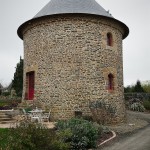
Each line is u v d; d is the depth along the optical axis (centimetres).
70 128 1156
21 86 3403
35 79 1706
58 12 1647
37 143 888
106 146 1145
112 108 1593
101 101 1592
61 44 1644
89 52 1639
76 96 1596
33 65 1734
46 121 1545
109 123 1620
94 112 1558
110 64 1706
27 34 1816
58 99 1611
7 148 826
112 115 1625
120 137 1319
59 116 1595
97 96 1620
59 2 1750
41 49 1700
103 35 1692
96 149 1102
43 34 1698
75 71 1616
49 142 916
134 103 2655
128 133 1423
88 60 1631
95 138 1150
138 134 1398
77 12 1633
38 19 1705
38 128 923
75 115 1560
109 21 1727
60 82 1622
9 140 877
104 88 1650
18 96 3183
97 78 1636
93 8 1719
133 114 2312
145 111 2569
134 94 2975
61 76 1625
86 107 1591
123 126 1619
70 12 1634
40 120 1430
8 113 1553
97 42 1664
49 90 1641
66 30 1647
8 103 2286
